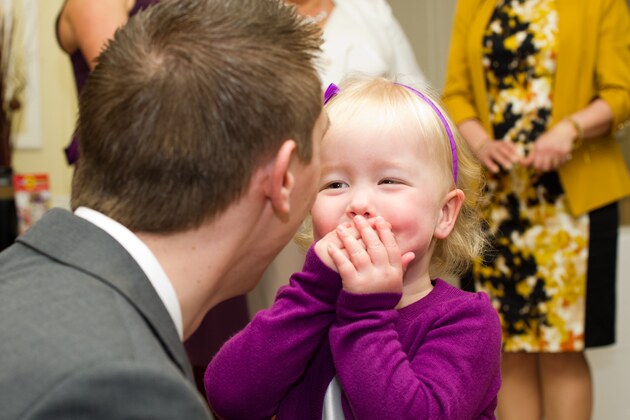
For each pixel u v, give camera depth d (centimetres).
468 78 270
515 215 258
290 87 89
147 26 89
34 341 74
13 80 371
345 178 123
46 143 381
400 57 243
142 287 83
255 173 88
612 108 246
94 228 86
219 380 118
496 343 119
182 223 86
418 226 121
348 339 110
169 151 84
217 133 85
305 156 93
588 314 254
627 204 382
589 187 251
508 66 254
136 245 86
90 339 74
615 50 251
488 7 260
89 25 191
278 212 93
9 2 370
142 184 86
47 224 88
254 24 90
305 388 120
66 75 379
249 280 101
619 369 325
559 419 260
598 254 254
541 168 243
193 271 89
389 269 112
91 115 88
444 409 108
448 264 140
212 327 222
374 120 122
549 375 262
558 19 247
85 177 89
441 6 452
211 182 86
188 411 73
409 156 121
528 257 257
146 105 85
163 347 82
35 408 69
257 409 117
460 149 138
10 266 85
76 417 69
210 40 87
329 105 127
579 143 244
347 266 112
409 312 121
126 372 71
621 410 323
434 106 129
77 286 80
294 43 92
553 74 249
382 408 107
